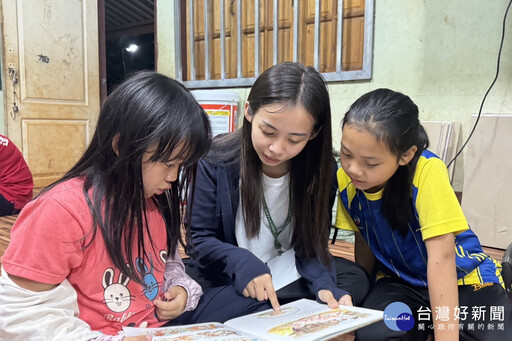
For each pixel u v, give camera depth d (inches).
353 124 37.1
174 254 41.2
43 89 144.4
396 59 100.6
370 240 47.9
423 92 98.0
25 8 137.5
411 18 97.4
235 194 45.6
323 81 39.1
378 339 38.1
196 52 140.0
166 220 38.4
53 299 29.1
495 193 86.7
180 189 38.2
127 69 235.0
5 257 29.1
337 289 41.5
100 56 161.2
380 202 43.9
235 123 117.3
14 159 104.6
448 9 93.0
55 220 29.0
